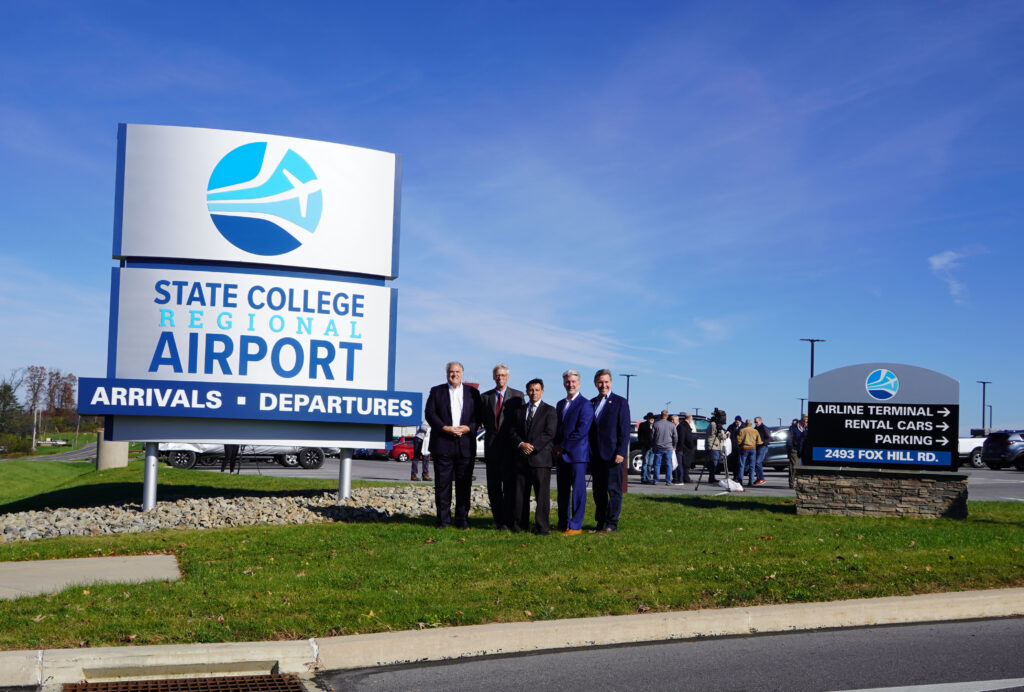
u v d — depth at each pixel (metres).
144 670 5.25
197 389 11.91
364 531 10.12
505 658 5.75
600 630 6.11
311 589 6.97
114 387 11.68
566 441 10.39
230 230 12.12
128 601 6.47
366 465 32.84
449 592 6.91
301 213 12.40
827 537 10.06
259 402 12.12
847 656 5.80
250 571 7.71
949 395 12.53
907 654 5.84
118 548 9.16
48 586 7.12
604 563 8.12
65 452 98.25
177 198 12.02
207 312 12.07
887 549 9.14
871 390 12.74
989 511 13.32
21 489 28.34
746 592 7.03
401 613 6.26
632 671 5.46
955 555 8.65
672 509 12.93
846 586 7.30
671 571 7.77
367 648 5.61
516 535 9.88
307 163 12.47
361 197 12.73
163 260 12.09
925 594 7.11
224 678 5.30
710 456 22.70
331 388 12.42
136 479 18.30
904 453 12.58
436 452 10.56
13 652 5.14
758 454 22.12
